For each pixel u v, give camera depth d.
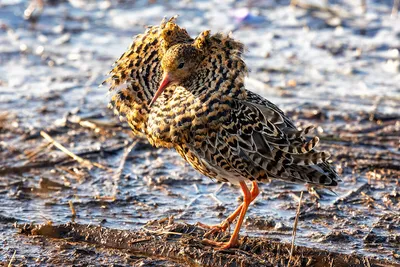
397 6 20.75
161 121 9.75
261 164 9.73
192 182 12.07
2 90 15.83
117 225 10.66
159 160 12.85
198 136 9.60
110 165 12.69
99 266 9.59
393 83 16.45
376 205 11.23
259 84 16.23
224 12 20.75
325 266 9.69
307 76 16.86
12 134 13.77
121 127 14.14
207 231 10.35
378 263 9.65
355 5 21.14
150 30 10.20
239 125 9.64
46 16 20.56
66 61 17.73
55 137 13.71
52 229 10.46
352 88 16.19
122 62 10.27
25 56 17.94
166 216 10.94
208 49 9.79
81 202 11.38
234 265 9.61
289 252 9.83
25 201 11.41
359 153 13.02
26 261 9.70
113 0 21.84
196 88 9.68
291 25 19.89
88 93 15.88
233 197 11.58
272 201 11.39
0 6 20.95
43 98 15.48
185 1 21.62
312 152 9.58
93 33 19.58
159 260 9.77
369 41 18.77
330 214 10.95
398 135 13.88
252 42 18.80
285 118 10.02
